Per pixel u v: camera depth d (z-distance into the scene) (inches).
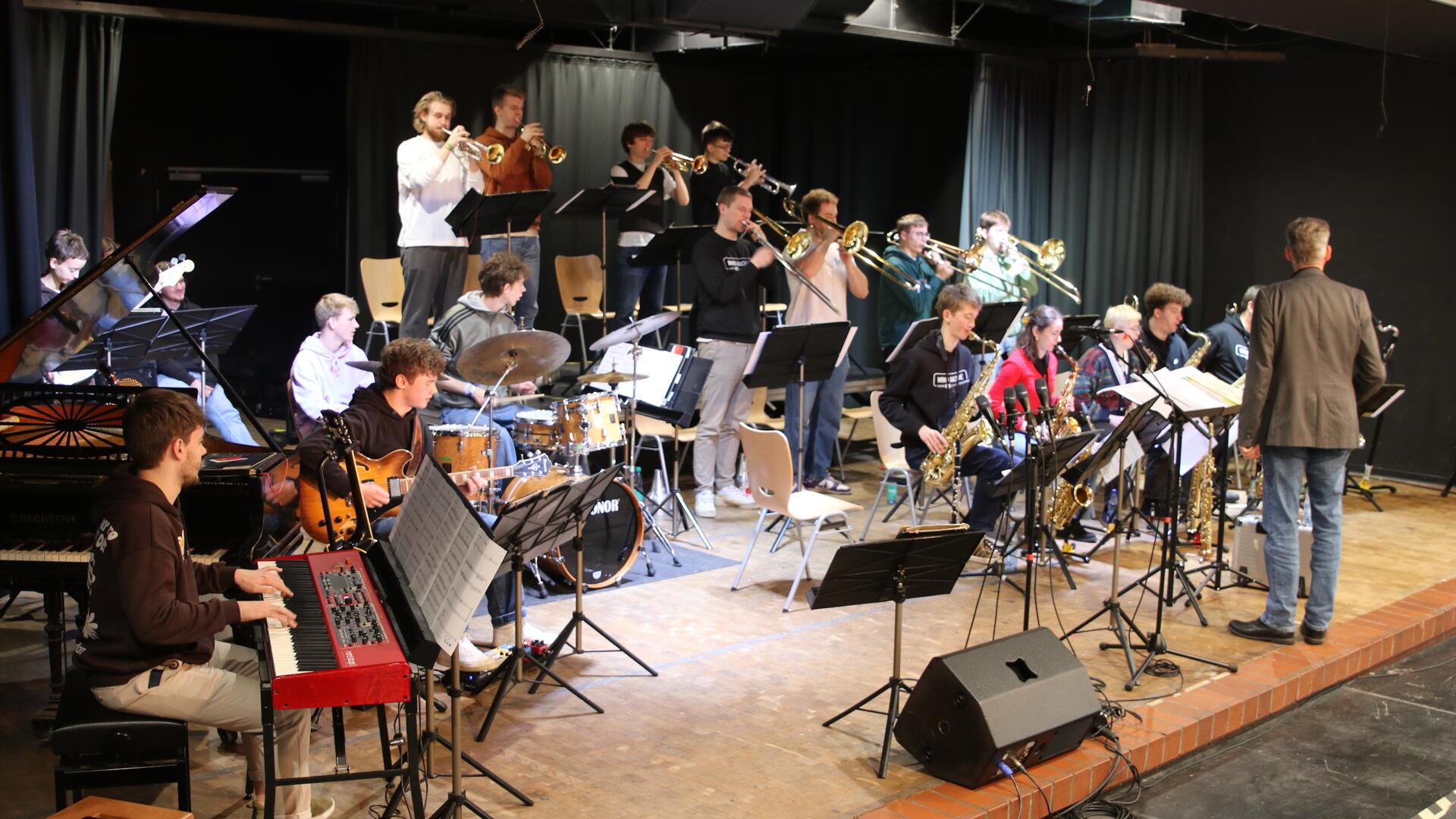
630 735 161.9
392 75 327.0
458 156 286.4
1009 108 364.8
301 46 347.6
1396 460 360.5
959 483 249.6
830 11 315.3
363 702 113.6
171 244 347.6
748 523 277.7
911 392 248.4
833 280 301.0
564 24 321.7
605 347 239.1
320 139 357.1
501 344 210.7
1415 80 346.0
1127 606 224.5
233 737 156.3
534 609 213.5
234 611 121.1
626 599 220.5
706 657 192.1
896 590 154.5
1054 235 381.4
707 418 285.1
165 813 113.5
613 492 224.2
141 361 221.6
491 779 139.7
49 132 274.5
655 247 296.7
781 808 142.3
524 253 297.6
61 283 217.3
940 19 347.3
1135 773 164.6
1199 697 182.9
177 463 124.5
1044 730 150.8
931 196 400.5
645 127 320.5
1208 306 388.8
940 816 141.6
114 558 120.1
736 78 397.4
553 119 357.4
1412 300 353.4
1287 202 371.9
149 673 122.7
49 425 151.1
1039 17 376.5
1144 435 223.5
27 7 269.6
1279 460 204.4
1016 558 245.4
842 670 187.5
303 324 362.6
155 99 339.3
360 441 172.4
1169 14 326.0
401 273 321.4
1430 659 220.1
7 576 143.7
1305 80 364.5
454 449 199.9
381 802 141.4
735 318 285.3
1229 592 235.9
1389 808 164.7
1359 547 278.4
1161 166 371.2
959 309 242.7
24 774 146.6
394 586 128.5
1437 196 346.0
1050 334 244.7
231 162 350.9
